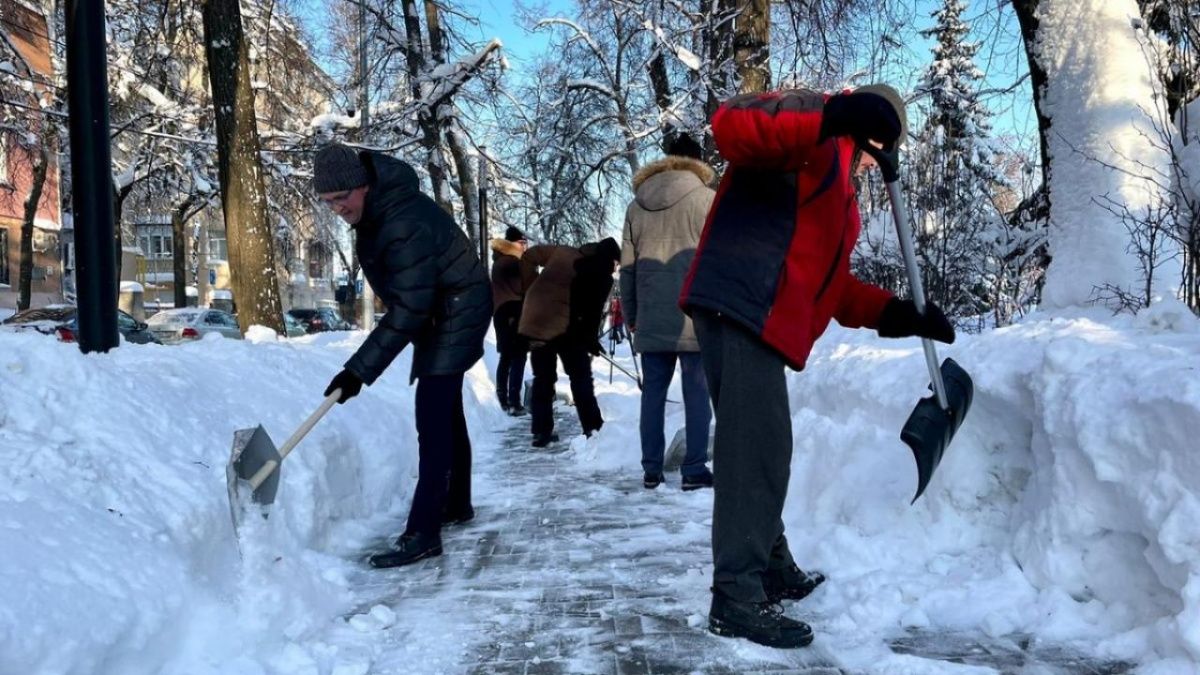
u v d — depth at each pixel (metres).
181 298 28.05
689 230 4.65
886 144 2.39
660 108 14.31
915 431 2.59
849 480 3.48
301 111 16.83
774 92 2.55
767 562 2.66
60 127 16.17
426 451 3.57
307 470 3.51
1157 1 5.30
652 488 4.79
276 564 2.84
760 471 2.62
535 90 17.97
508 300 8.75
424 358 3.62
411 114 16.50
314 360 5.13
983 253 6.59
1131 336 2.98
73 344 3.12
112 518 2.34
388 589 3.16
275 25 15.05
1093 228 4.66
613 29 15.34
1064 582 2.62
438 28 16.83
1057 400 2.70
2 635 1.75
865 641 2.53
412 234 3.37
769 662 2.46
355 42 17.28
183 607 2.29
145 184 20.75
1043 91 5.65
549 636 2.68
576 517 4.18
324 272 53.56
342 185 3.31
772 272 2.58
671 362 4.86
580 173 18.27
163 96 15.52
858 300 2.89
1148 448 2.38
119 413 2.83
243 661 2.33
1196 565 2.19
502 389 8.86
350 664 2.46
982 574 2.84
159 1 12.90
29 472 2.32
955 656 2.41
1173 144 4.73
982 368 3.14
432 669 2.46
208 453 2.99
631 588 3.11
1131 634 2.38
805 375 4.82
